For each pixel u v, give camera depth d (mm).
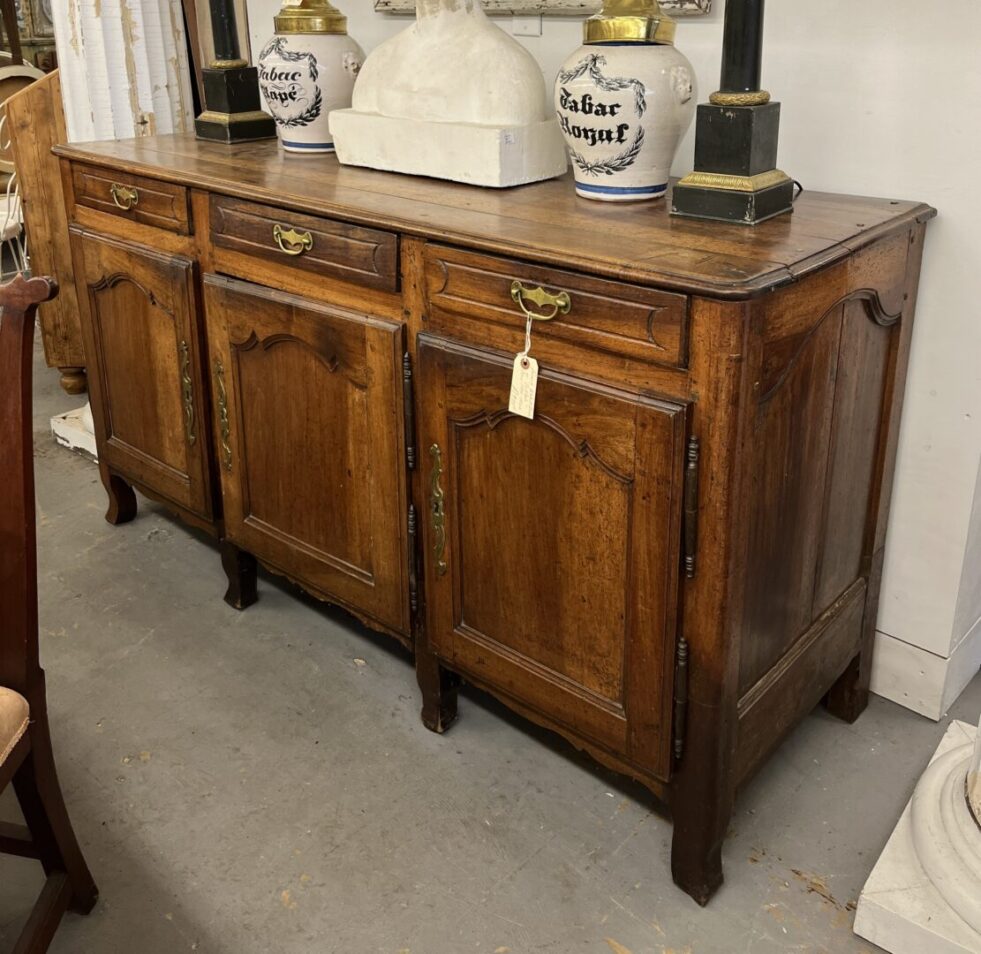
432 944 1335
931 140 1449
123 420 2160
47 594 2127
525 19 1853
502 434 1384
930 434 1583
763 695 1374
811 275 1199
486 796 1584
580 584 1362
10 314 1102
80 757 1674
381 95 1733
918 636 1702
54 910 1281
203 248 1777
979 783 1336
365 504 1643
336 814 1552
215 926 1368
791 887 1410
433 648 1627
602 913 1377
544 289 1253
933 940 1262
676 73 1433
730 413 1131
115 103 2332
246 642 1976
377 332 1489
